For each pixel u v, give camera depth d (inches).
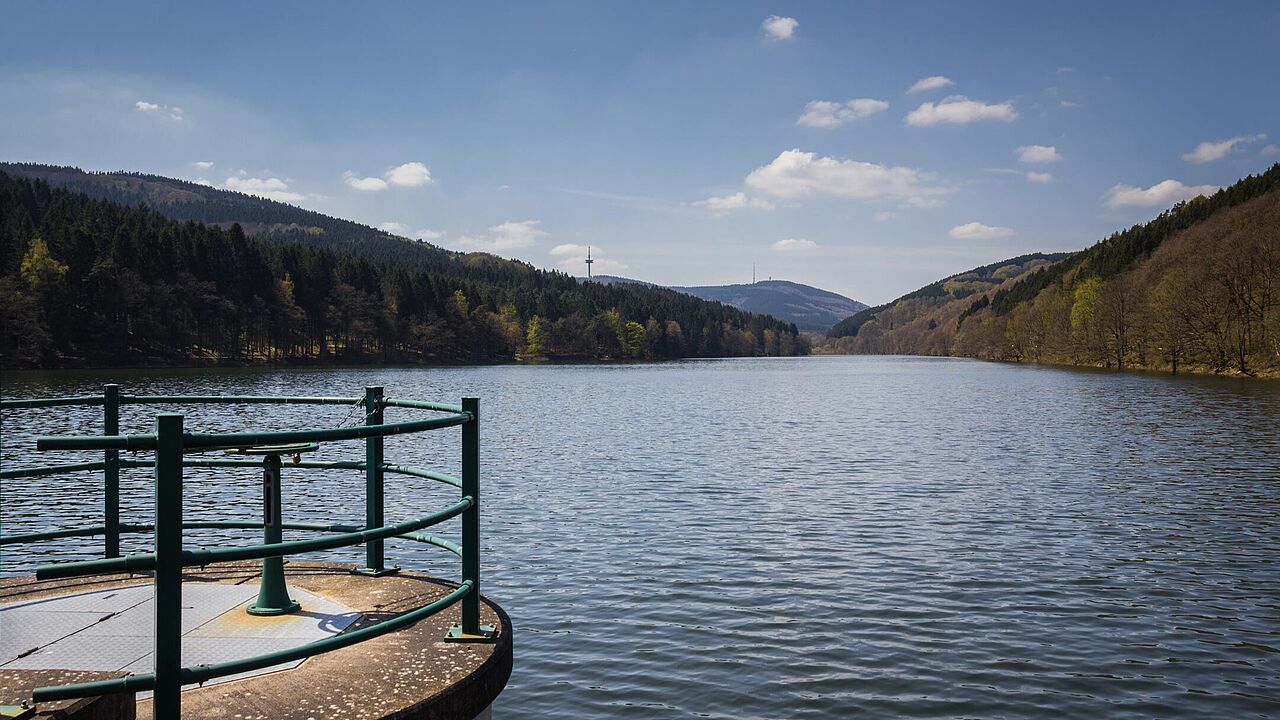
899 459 1234.6
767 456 1268.5
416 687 178.5
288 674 183.8
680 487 983.6
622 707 393.1
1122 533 739.4
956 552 671.8
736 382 4158.5
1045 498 909.8
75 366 4495.6
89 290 4726.9
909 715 384.8
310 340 6176.2
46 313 4485.7
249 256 5762.8
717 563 637.9
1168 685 416.2
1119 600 547.8
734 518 802.8
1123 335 5187.0
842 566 629.9
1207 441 1449.3
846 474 1084.5
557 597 555.2
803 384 3897.6
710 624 503.2
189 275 5236.2
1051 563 637.9
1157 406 2241.6
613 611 526.9
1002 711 388.2
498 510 842.2
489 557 654.5
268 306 5634.8
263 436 152.9
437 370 5743.1
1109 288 5364.2
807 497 914.7
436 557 645.9
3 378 3503.9
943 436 1563.7
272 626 213.0
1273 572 613.0
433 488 968.3
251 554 151.5
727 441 1481.3
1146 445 1398.9
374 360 6486.2
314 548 158.1
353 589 248.2
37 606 222.2
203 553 145.6
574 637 481.7
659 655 454.6
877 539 717.3
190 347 5236.2
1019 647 465.4
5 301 4114.2
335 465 254.7
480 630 210.7
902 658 450.3
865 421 1895.9
